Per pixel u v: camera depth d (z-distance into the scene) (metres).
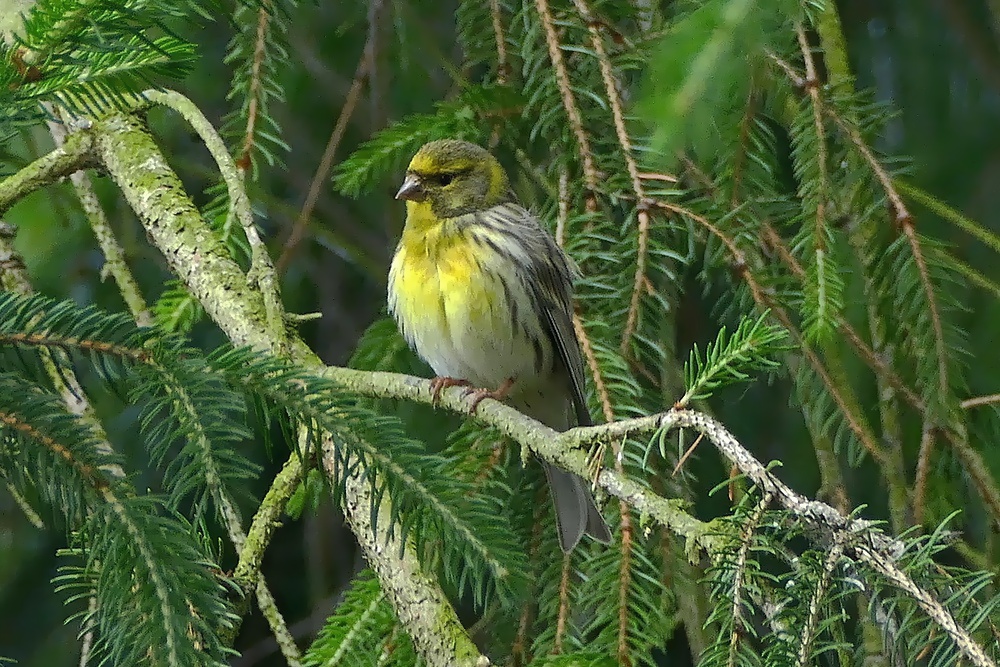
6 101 5.01
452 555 6.30
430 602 5.81
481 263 7.70
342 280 10.31
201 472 4.91
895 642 4.26
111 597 4.86
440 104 8.30
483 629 7.64
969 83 9.30
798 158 7.26
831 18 7.95
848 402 7.49
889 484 7.48
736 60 5.58
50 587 9.41
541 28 7.73
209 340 9.57
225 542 9.61
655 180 7.49
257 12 7.90
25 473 4.97
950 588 4.36
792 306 7.36
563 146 7.79
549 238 7.86
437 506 5.39
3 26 5.93
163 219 7.71
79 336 5.04
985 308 8.62
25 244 9.41
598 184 7.54
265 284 7.12
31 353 5.06
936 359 7.22
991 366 8.44
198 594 4.88
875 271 7.55
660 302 7.64
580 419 7.67
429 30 9.19
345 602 6.99
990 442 7.87
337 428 5.37
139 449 9.33
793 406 8.48
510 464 7.57
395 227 9.63
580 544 7.10
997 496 7.11
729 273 7.53
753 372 9.07
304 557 10.38
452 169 7.93
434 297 7.77
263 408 5.34
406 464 5.41
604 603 6.48
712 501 9.27
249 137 7.99
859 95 7.54
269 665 10.20
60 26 4.93
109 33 5.07
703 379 4.90
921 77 9.31
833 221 7.55
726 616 5.06
